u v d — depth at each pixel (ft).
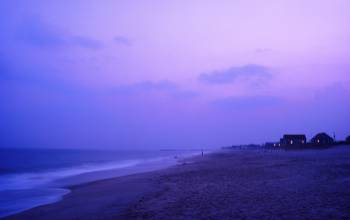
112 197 49.37
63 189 63.77
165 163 155.63
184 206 37.14
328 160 104.32
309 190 43.32
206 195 43.78
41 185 71.31
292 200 36.99
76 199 50.24
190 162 150.82
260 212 31.96
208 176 69.72
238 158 161.07
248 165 98.78
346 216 28.99
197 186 53.88
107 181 74.64
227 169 86.28
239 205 35.81
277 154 187.11
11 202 49.73
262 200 37.96
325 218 28.66
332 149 217.15
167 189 53.21
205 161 151.43
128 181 71.41
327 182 50.21
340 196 38.09
